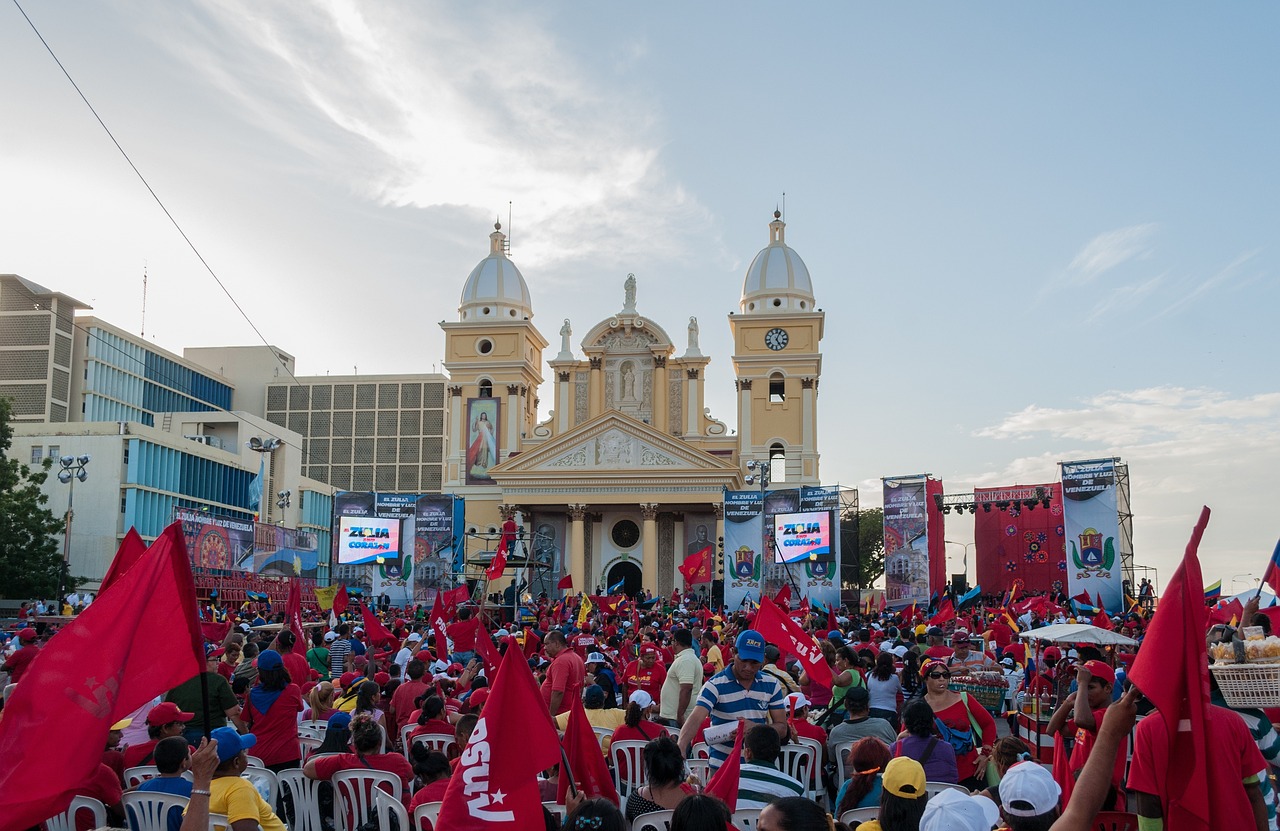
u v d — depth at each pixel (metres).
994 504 68.88
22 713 7.71
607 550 83.75
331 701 17.02
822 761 14.13
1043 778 6.59
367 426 161.62
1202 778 6.40
